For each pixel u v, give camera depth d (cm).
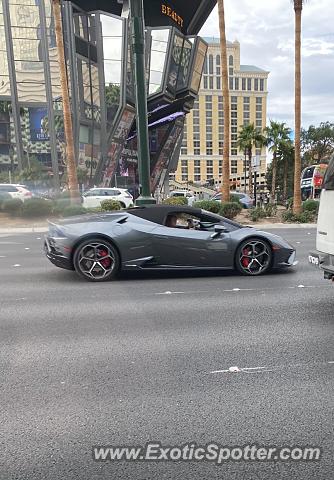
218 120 15025
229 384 344
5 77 3922
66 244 731
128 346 427
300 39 2164
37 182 3106
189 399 320
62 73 2262
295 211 2231
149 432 277
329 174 535
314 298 616
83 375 361
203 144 15000
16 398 321
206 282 725
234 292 653
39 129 4006
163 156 5556
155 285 707
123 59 3994
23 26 3844
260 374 363
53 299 618
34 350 417
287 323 501
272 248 773
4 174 3488
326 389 337
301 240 1381
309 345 431
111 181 4331
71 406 309
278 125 5675
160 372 367
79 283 726
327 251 528
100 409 305
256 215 2211
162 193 5669
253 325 493
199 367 377
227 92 2272
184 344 432
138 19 1087
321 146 6675
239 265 767
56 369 373
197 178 15038
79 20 3881
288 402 316
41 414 298
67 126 2273
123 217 757
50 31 3850
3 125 4034
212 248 751
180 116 5397
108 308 568
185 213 767
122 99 4059
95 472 239
